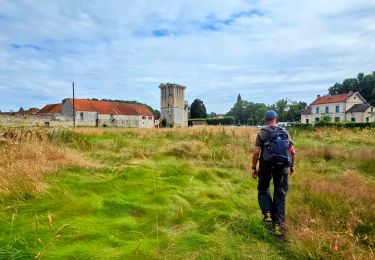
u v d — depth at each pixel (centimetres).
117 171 789
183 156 1107
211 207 544
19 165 656
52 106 7225
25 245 345
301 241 391
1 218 428
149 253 353
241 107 12712
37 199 524
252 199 609
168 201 556
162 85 8175
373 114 6700
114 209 509
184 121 8494
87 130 2055
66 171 745
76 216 461
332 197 570
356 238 391
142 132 2181
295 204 548
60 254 335
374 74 9356
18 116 4209
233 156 1108
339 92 10362
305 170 883
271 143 470
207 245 388
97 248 360
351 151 1200
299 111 9156
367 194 579
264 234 431
